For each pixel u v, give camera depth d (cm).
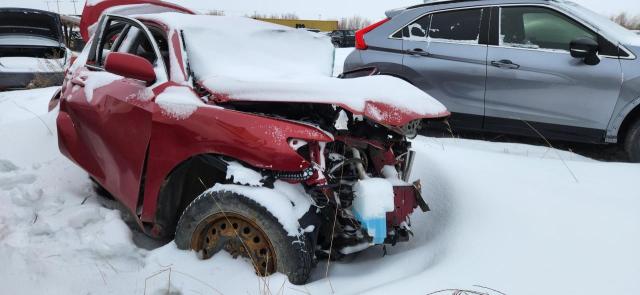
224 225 264
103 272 269
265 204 248
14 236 298
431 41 555
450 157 423
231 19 371
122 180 312
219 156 271
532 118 513
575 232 290
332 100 266
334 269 281
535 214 314
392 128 286
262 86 279
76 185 378
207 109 271
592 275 246
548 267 254
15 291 250
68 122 363
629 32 511
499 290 233
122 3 513
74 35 1289
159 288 252
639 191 352
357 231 274
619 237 282
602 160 511
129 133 300
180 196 297
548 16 510
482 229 295
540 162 425
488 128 542
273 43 368
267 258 252
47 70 985
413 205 290
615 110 475
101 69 370
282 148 252
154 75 302
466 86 536
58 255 280
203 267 261
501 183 363
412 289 233
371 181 266
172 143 277
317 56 381
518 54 512
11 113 641
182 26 335
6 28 1192
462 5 545
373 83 302
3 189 361
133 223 339
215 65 319
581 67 484
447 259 264
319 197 268
